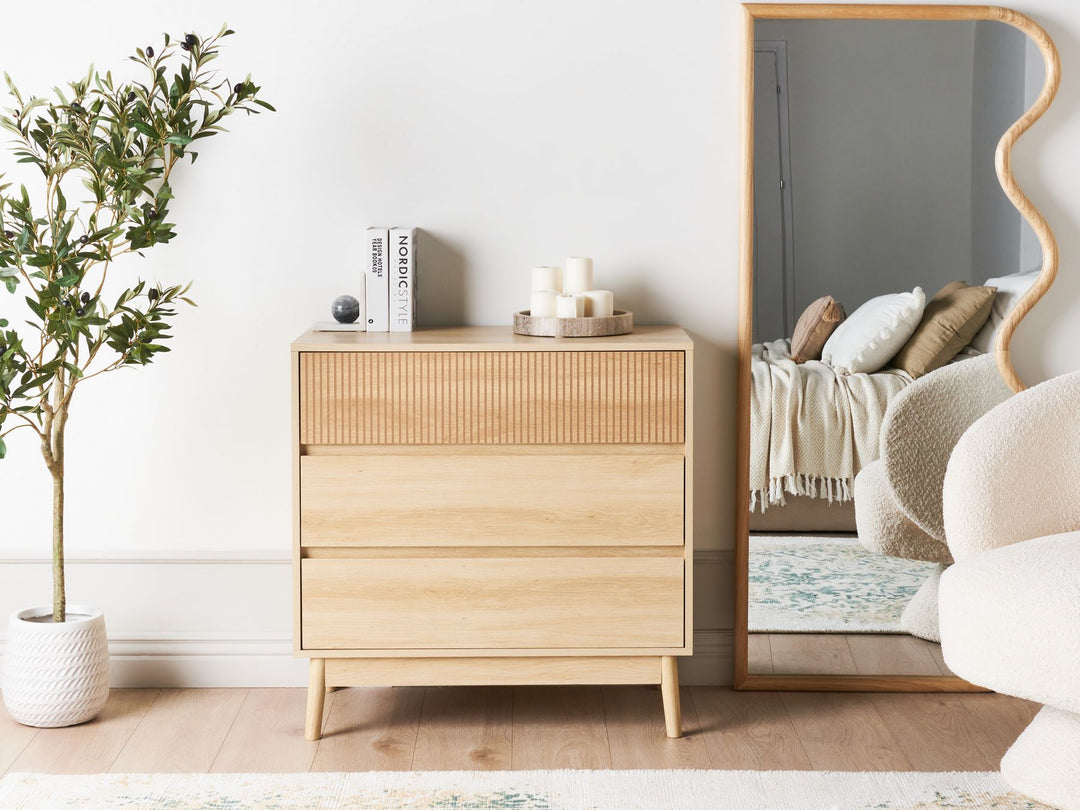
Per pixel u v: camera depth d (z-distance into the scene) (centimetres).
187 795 217
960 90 256
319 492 235
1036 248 259
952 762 232
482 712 258
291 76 259
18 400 265
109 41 257
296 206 263
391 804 214
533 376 234
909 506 265
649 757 235
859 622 269
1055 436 216
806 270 260
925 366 262
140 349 240
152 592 271
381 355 233
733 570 272
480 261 265
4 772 227
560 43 259
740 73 258
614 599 239
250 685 272
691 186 263
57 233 235
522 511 236
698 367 268
